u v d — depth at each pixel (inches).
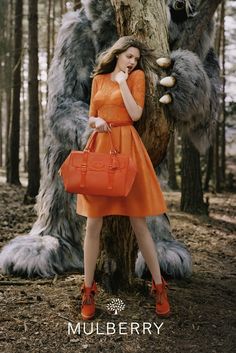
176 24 180.9
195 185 417.7
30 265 185.5
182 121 151.1
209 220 387.2
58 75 185.0
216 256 255.0
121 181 128.0
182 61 136.5
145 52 136.9
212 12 162.7
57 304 149.5
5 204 403.2
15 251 190.1
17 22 563.8
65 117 177.6
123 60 136.2
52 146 196.4
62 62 184.5
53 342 126.7
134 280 158.7
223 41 725.9
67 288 166.6
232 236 322.7
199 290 180.9
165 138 143.4
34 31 468.4
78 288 165.6
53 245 192.7
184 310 152.5
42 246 191.5
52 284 173.3
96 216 136.1
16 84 593.6
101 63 140.2
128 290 156.8
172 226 342.3
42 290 164.6
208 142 185.3
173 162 776.9
